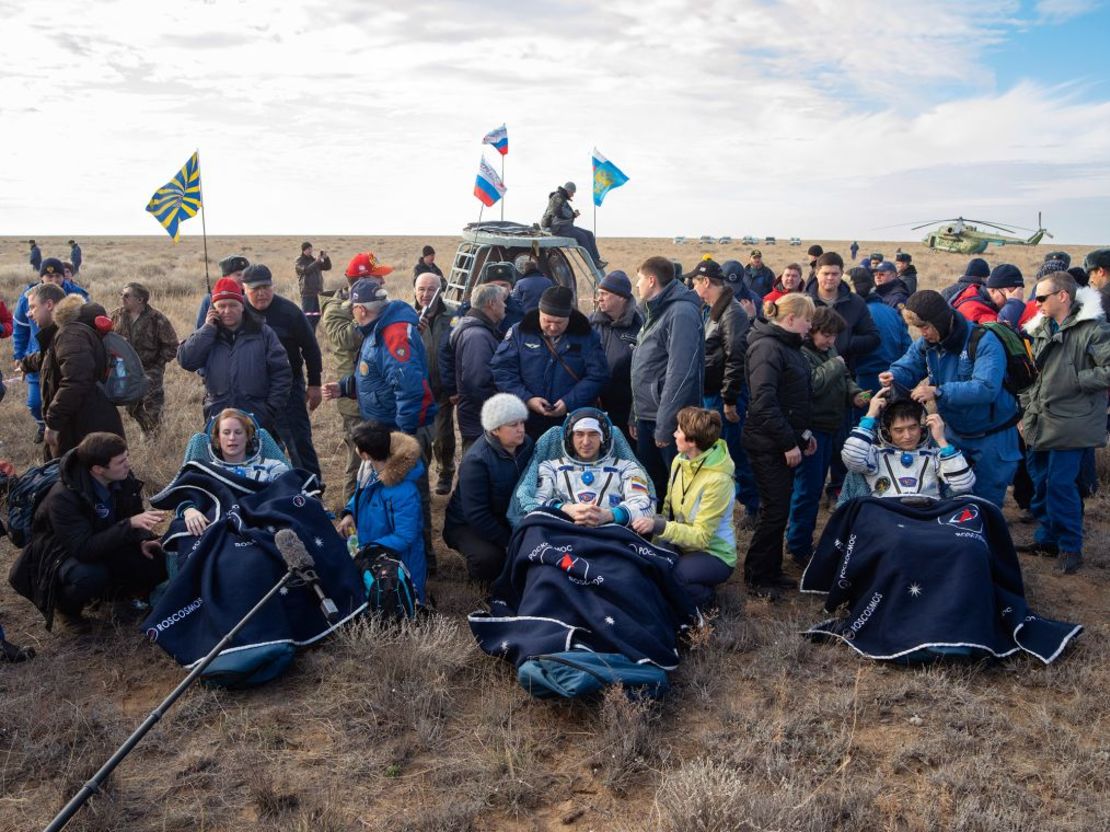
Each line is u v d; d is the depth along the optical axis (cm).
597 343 664
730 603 588
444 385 755
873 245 8712
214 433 580
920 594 511
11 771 416
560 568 503
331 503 800
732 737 445
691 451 565
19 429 1018
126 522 532
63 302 671
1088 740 437
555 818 388
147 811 389
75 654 529
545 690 452
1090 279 711
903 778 411
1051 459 634
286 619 501
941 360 591
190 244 7781
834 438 735
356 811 390
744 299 882
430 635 518
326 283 2884
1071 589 614
